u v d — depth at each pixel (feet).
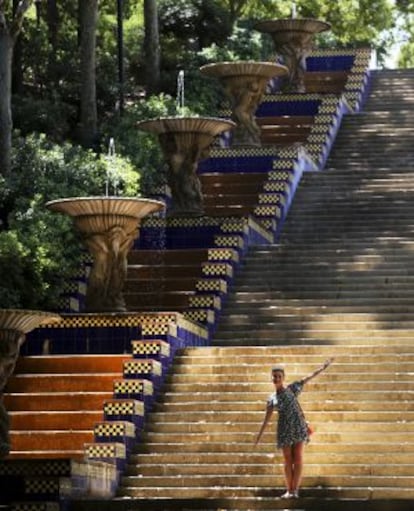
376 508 96.63
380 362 115.44
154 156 158.30
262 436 108.78
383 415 109.09
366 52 201.36
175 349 119.03
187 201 144.15
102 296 125.49
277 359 117.08
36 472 97.91
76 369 117.50
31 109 167.32
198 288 132.77
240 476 105.09
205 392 114.42
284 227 149.79
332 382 113.09
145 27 185.16
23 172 141.49
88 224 124.77
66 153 147.54
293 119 179.22
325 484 102.73
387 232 146.41
